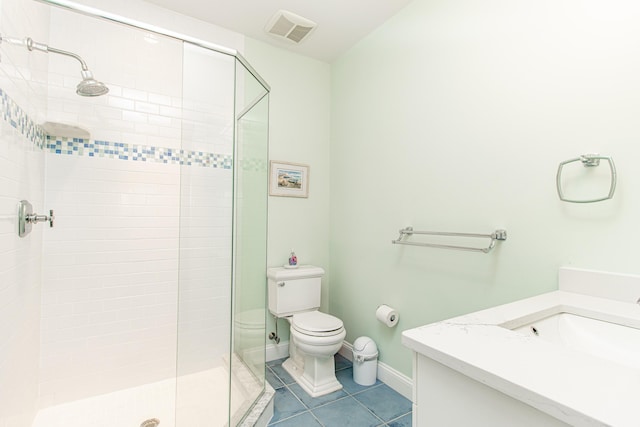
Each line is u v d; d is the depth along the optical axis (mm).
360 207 2463
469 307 1679
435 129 1876
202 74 2270
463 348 669
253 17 2248
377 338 2256
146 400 1896
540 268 1378
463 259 1711
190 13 2209
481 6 1637
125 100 2029
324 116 2832
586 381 530
